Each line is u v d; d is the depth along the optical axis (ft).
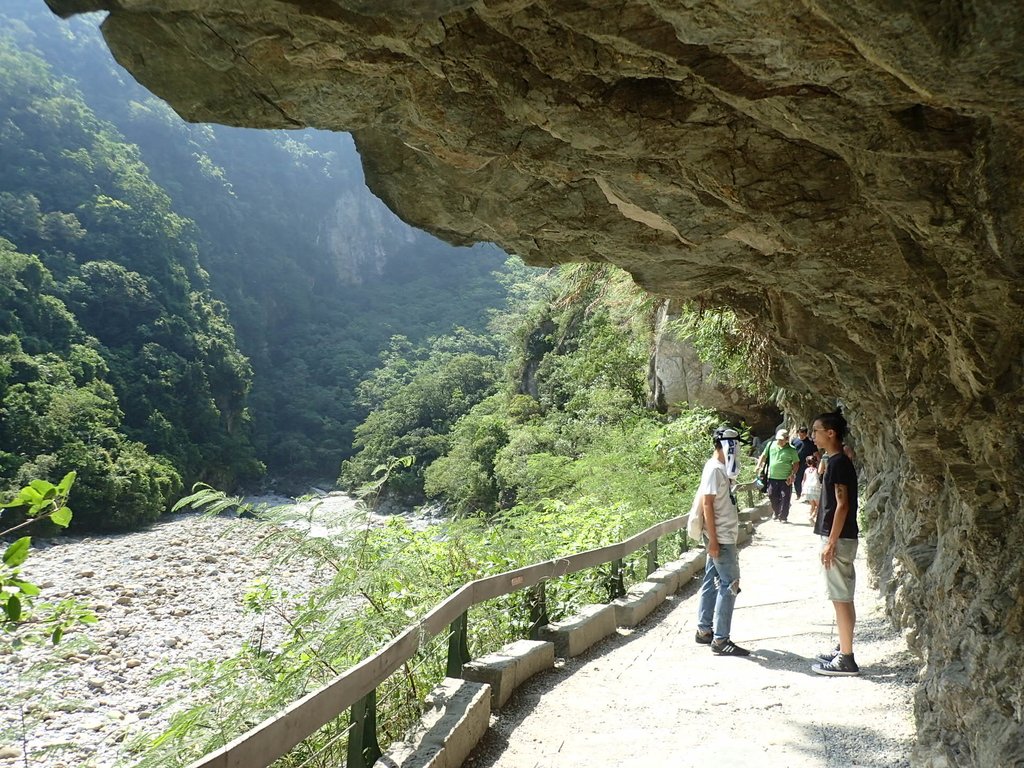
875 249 12.17
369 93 11.11
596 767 14.60
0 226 263.08
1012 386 10.16
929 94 7.61
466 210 15.24
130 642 66.85
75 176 297.12
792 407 49.34
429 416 261.24
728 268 16.94
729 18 7.69
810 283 14.96
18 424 163.43
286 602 21.79
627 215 13.94
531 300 206.49
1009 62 6.86
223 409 268.00
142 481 168.25
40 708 12.92
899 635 21.65
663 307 49.73
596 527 33.73
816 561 35.14
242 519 19.49
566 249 16.34
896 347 15.87
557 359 130.62
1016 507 10.84
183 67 10.84
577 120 10.48
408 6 8.55
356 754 12.48
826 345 19.57
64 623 11.69
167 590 92.53
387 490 202.69
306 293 453.58
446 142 11.76
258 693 15.35
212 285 374.43
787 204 11.55
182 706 18.20
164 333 253.85
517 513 37.63
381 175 14.83
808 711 17.07
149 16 10.01
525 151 11.81
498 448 147.02
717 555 21.95
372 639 16.62
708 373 71.00
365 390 363.15
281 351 403.95
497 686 17.69
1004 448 10.39
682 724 16.65
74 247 272.92
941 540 14.97
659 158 11.57
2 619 10.32
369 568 18.75
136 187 306.96
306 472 307.58
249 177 483.51
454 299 484.74
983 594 11.13
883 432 25.49
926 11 6.59
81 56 435.53
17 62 319.68
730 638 23.77
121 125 412.57
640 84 10.24
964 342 10.85
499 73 10.05
